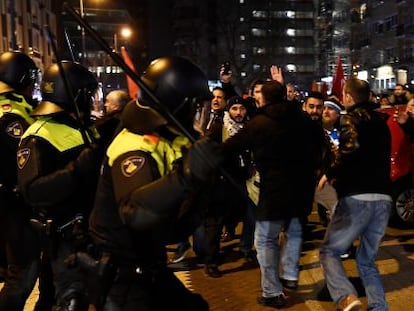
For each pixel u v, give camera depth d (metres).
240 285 5.20
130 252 2.38
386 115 4.18
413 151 6.79
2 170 3.40
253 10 58.81
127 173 2.16
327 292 4.80
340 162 3.97
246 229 5.84
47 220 2.98
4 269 3.74
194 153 2.02
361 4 47.69
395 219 7.16
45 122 3.02
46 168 2.90
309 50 64.50
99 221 2.43
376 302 4.00
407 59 39.41
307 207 4.52
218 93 5.81
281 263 4.89
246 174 5.36
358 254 4.14
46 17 34.84
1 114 3.50
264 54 59.44
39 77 3.79
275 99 4.38
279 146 4.32
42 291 3.38
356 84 4.05
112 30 47.19
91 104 3.22
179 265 5.77
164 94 2.29
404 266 5.52
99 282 2.39
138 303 2.38
